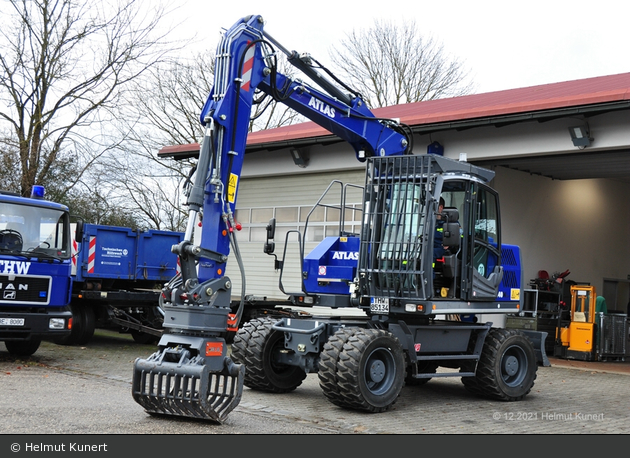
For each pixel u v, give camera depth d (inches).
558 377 447.2
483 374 343.0
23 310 404.8
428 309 310.0
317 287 346.3
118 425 239.9
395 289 317.4
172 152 727.1
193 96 1132.5
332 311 558.6
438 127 504.4
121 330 558.9
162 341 258.2
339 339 293.6
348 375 284.7
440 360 350.9
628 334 555.2
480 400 348.5
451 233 313.7
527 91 676.7
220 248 270.2
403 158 324.8
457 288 333.7
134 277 524.4
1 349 468.8
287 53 309.0
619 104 418.9
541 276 597.6
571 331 546.6
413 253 313.9
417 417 292.2
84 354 454.9
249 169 699.4
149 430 235.0
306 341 314.5
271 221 320.8
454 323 352.8
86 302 511.5
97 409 267.6
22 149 827.4
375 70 1375.5
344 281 339.0
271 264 684.1
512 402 346.3
